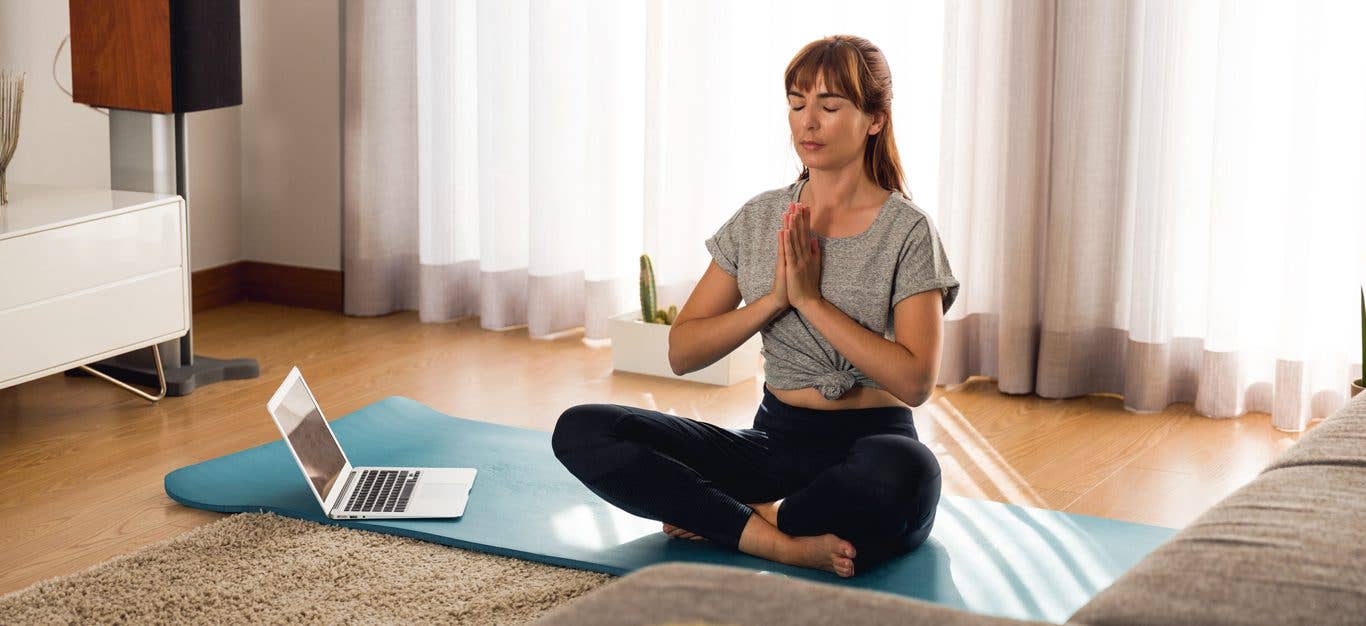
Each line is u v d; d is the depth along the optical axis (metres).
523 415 3.23
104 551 2.35
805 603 1.12
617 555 2.26
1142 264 3.31
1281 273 3.29
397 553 2.29
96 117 3.83
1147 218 3.30
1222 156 3.23
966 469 2.89
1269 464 1.77
